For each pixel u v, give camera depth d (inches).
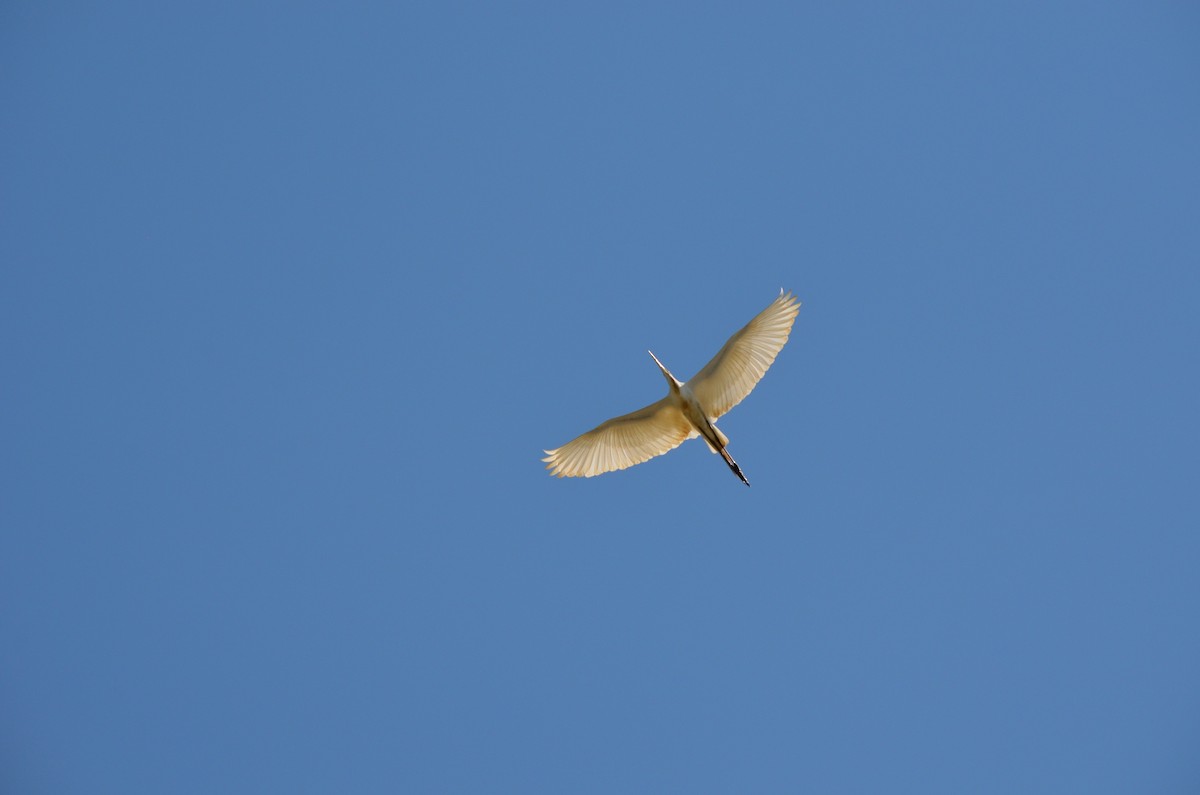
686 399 936.9
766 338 937.5
